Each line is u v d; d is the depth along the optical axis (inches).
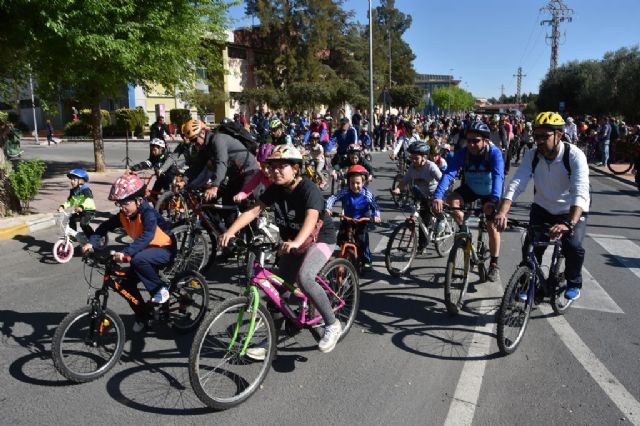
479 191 216.1
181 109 1360.7
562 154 173.6
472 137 203.8
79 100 620.7
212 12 590.6
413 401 138.1
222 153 237.9
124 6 401.4
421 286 233.1
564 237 184.7
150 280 162.7
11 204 359.3
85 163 747.4
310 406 135.6
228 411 133.3
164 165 328.2
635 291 223.0
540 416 130.6
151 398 138.9
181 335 179.3
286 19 1603.1
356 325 188.5
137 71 498.9
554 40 2032.5
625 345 170.2
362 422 128.6
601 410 133.2
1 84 530.0
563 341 173.3
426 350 168.6
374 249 297.0
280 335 175.8
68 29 365.4
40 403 135.9
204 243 235.0
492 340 175.9
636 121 1323.8
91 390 142.6
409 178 272.2
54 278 242.5
